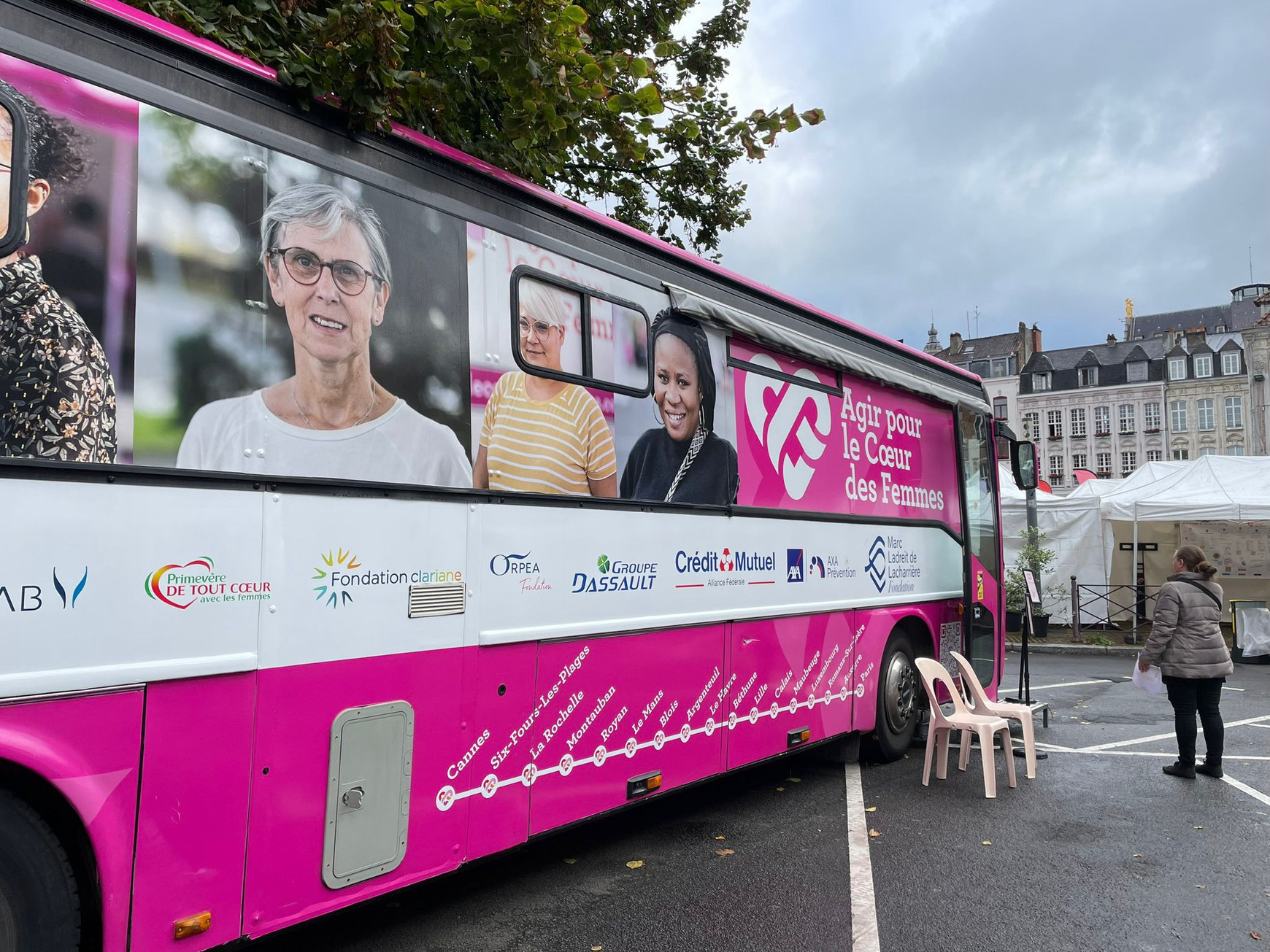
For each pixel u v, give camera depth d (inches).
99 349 99.7
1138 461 2869.1
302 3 175.5
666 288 192.9
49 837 97.2
